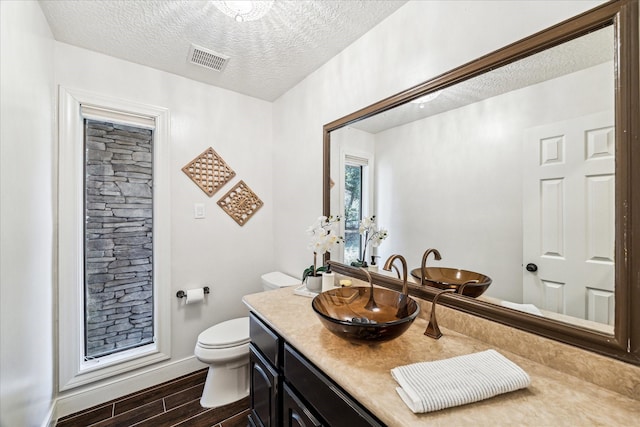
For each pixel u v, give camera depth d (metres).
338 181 1.77
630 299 0.71
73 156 1.67
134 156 2.01
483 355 0.85
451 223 1.17
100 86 1.76
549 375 0.80
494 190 1.03
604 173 0.76
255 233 2.45
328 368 0.85
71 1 1.33
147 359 1.91
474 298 1.08
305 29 1.53
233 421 1.61
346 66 1.69
